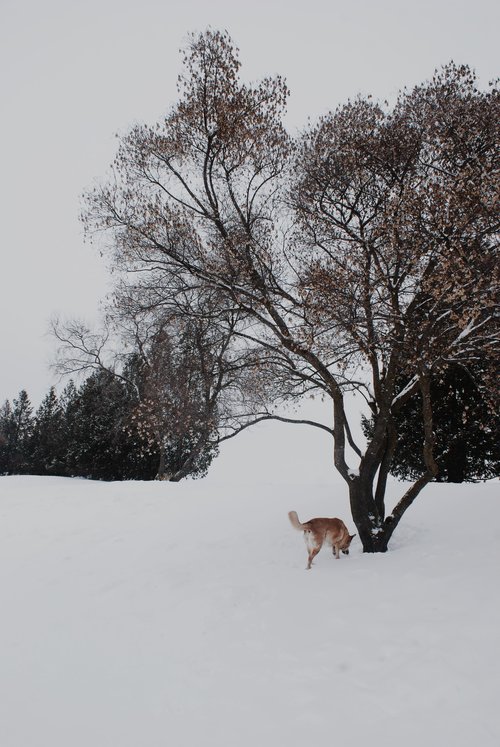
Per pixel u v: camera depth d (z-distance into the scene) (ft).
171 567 31.73
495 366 35.45
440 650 17.90
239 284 36.37
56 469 121.70
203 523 41.83
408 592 23.27
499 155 34.45
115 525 43.42
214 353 46.93
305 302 32.35
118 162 39.32
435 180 33.60
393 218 31.73
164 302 39.22
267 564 30.63
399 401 33.37
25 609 26.63
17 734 15.88
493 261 28.96
